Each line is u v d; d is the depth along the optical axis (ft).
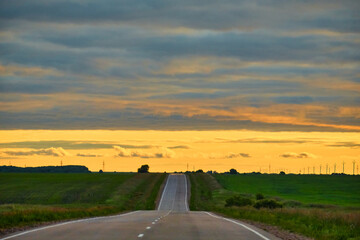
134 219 123.65
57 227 88.94
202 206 367.45
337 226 97.71
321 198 486.79
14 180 542.57
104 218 131.44
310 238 76.79
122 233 75.77
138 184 523.70
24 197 405.39
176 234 75.15
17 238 67.36
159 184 538.06
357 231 87.40
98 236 70.49
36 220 109.70
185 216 147.95
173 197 437.99
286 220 120.57
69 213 142.82
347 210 316.60
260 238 71.10
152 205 370.12
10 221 97.30
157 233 76.33
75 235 72.02
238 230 85.10
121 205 353.92
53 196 412.57
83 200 390.63
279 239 70.23
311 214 132.87
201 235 74.13
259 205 298.56
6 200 387.55
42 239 65.87
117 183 520.01
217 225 97.91
